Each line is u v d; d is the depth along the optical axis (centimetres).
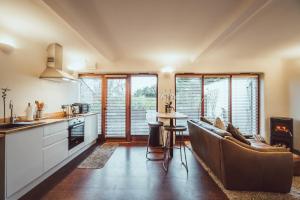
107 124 589
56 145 339
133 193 269
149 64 554
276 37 351
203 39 370
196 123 418
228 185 273
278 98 549
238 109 586
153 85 588
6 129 244
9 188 232
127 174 335
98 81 589
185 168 362
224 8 247
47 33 332
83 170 353
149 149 497
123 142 574
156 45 411
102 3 233
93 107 589
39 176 294
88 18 275
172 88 567
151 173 340
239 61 551
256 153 264
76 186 289
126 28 313
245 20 257
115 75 585
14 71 328
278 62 547
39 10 249
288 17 265
